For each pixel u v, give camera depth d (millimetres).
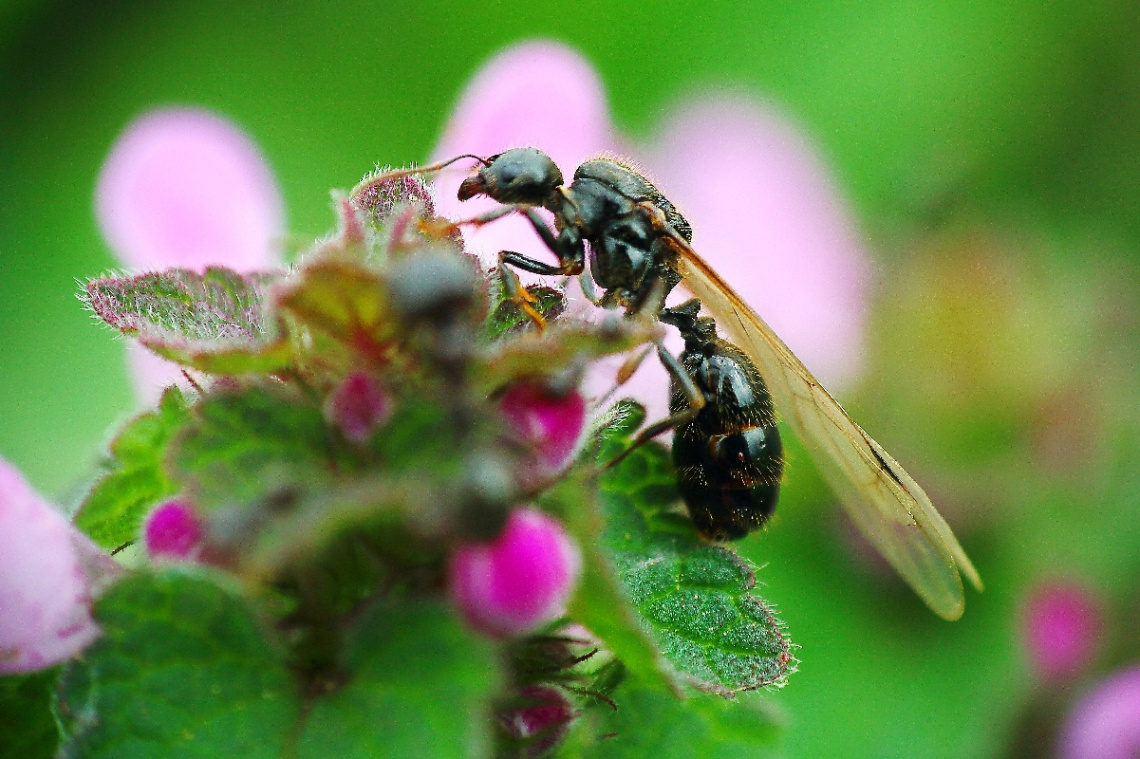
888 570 99
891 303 101
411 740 71
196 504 71
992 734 98
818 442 86
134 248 86
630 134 106
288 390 73
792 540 99
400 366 71
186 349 72
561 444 73
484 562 72
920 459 101
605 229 85
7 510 72
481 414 72
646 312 84
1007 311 101
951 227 103
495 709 74
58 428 108
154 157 86
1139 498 100
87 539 73
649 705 76
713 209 103
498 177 83
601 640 74
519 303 76
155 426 74
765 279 101
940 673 99
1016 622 100
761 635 77
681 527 79
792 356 85
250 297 76
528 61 85
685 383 83
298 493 71
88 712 71
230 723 71
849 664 98
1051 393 100
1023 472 101
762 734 76
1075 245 106
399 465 71
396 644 72
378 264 71
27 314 112
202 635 72
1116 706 98
